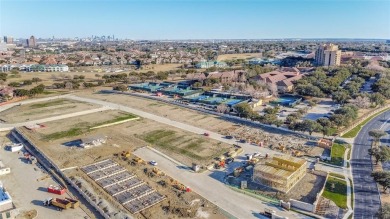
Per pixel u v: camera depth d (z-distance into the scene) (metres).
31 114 164.50
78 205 82.12
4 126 144.00
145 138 130.50
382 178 86.75
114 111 171.38
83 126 144.38
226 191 89.44
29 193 88.12
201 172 101.19
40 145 121.38
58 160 108.00
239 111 155.75
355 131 138.62
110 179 95.69
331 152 114.69
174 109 176.62
